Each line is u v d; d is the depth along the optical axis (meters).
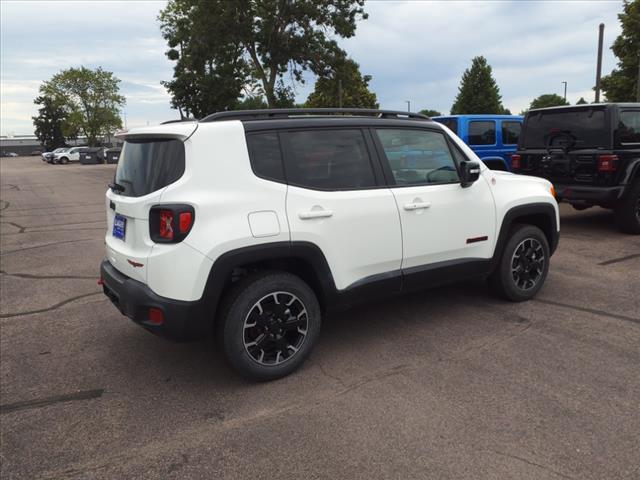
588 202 7.30
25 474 2.49
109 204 3.69
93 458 2.60
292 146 3.38
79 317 4.70
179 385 3.35
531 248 4.65
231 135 3.16
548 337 3.86
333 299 3.50
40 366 3.68
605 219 8.80
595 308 4.44
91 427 2.88
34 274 6.32
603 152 7.04
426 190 3.91
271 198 3.21
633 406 2.87
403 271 3.83
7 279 6.11
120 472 2.48
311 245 3.31
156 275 3.00
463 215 4.10
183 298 2.97
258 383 3.33
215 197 3.04
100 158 46.06
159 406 3.09
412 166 3.93
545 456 2.46
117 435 2.79
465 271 4.20
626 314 4.28
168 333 3.02
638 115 7.34
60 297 5.32
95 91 67.88
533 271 4.72
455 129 10.77
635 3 22.81
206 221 2.99
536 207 4.60
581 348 3.65
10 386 3.39
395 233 3.71
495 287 4.62
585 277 5.38
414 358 3.60
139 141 3.41
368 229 3.57
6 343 4.12
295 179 3.34
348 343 3.90
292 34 25.03
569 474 2.34
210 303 3.03
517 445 2.56
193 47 24.67
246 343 3.22
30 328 4.45
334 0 25.19
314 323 3.43
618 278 5.30
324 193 3.41
